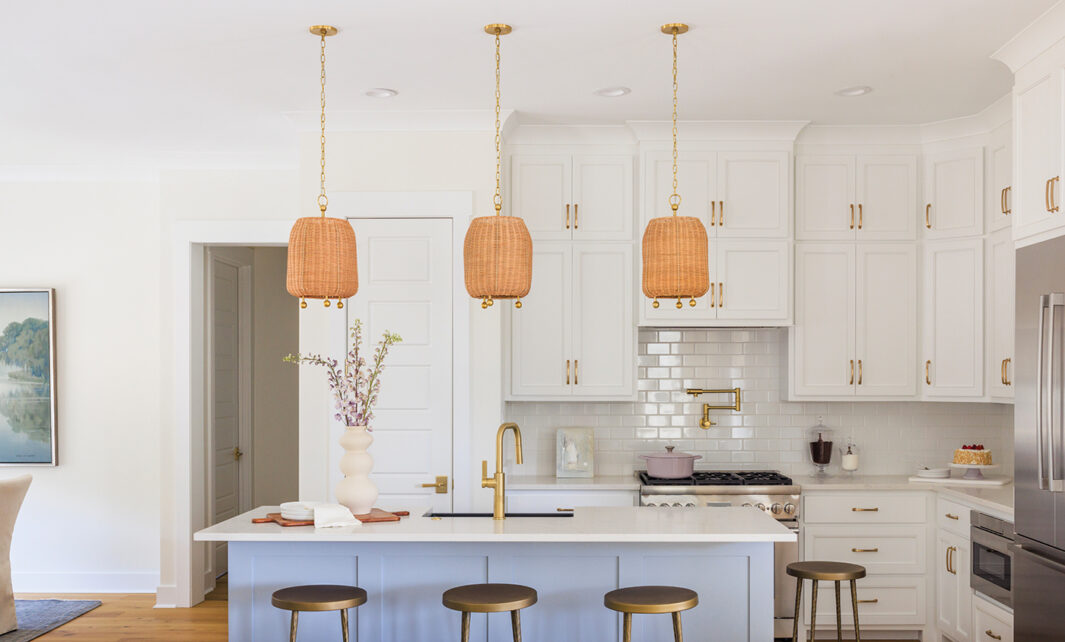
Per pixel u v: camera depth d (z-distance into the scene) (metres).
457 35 3.96
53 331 6.77
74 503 6.77
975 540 4.71
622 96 4.92
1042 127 3.79
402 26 3.84
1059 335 3.57
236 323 7.61
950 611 5.13
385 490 5.30
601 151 5.64
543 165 5.62
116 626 5.88
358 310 5.34
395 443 5.31
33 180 6.80
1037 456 3.75
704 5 3.61
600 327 5.61
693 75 4.55
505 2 3.58
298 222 3.79
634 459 6.00
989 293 5.30
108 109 5.17
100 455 6.76
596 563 3.75
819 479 5.68
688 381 6.02
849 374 5.60
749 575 3.73
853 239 5.61
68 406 6.79
